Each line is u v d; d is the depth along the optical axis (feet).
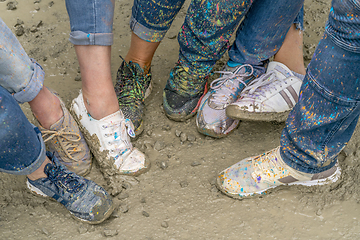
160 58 6.76
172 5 4.67
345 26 2.68
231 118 5.19
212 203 4.51
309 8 7.80
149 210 4.44
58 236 4.15
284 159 4.12
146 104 5.92
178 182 4.78
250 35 4.95
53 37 7.17
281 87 5.09
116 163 4.74
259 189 4.42
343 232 4.09
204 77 5.33
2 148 3.27
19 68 3.45
